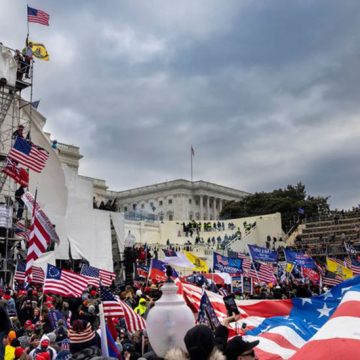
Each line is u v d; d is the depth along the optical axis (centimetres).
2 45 3238
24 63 3362
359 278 1155
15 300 1870
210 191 12531
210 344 372
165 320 423
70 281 1680
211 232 7681
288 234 8050
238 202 10381
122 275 3897
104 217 3966
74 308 1672
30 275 1816
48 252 2653
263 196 9956
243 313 1191
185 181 12319
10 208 2777
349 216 7944
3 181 3123
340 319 608
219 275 2752
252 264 2834
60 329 1161
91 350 610
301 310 1173
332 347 564
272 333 976
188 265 2811
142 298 1561
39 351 1009
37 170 2428
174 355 379
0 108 3312
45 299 1812
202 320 719
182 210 12050
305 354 575
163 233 7875
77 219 3738
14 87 3294
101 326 663
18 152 2397
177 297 441
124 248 4062
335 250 6469
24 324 1454
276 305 1178
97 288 2141
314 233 7562
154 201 12488
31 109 3316
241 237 7250
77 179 3825
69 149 7162
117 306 833
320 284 3138
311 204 9462
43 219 2047
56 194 3469
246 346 468
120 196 12988
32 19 3306
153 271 2359
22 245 3034
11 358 902
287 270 3484
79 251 3678
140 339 1002
